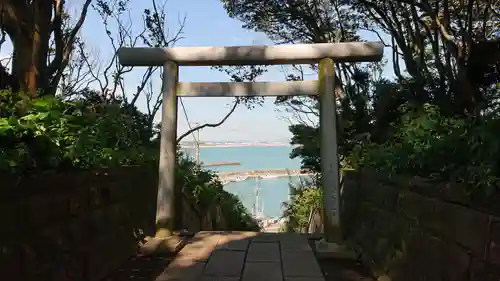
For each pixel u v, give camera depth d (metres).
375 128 6.97
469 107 5.62
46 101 3.23
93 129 3.85
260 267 4.15
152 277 3.94
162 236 5.14
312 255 4.62
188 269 4.08
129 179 4.80
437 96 6.53
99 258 3.76
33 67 5.15
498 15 7.80
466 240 2.30
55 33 6.12
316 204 9.70
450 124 3.64
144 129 7.54
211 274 3.92
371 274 4.12
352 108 8.66
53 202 2.86
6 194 2.28
